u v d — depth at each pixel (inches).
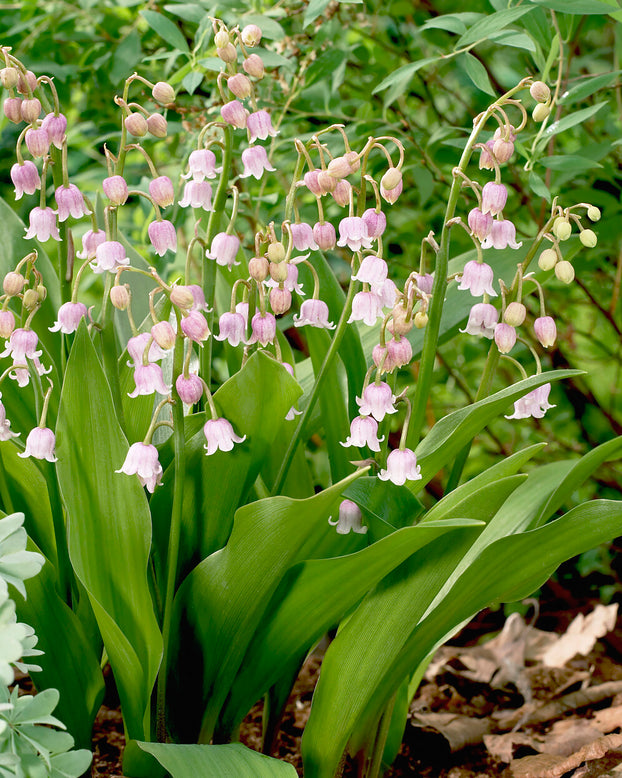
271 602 17.6
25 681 22.3
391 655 17.3
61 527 18.3
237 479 17.7
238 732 18.7
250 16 21.3
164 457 17.9
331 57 22.3
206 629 17.5
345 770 19.0
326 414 19.0
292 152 23.4
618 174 23.4
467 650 23.8
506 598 17.9
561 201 23.6
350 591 17.2
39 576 17.3
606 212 23.4
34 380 18.0
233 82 17.1
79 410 17.1
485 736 20.7
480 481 17.6
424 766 20.4
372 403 17.3
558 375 16.9
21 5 23.6
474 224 17.2
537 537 16.8
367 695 17.4
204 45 21.6
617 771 19.1
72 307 17.1
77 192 17.3
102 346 17.6
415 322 17.4
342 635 17.4
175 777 15.9
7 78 16.8
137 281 20.7
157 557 18.1
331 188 17.2
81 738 18.1
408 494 17.5
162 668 17.5
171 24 20.8
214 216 17.5
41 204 17.4
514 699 22.4
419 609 17.2
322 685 17.6
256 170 17.4
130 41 22.4
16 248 19.6
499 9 20.0
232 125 17.2
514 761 20.1
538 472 20.6
